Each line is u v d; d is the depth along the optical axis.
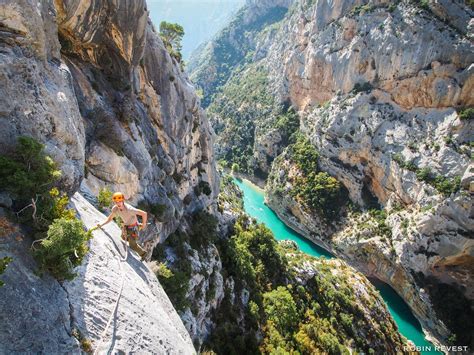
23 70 9.82
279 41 136.75
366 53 72.50
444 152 57.84
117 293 9.08
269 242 50.62
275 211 88.00
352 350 38.91
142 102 29.55
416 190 60.50
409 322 57.28
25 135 9.40
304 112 95.69
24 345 6.25
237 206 65.25
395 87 67.50
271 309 37.25
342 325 42.19
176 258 29.19
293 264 48.50
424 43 61.97
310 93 93.56
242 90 141.50
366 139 70.88
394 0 68.44
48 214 8.44
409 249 58.88
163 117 31.91
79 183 11.60
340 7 81.94
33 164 8.79
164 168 30.70
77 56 21.98
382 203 69.44
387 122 68.50
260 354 30.70
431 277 57.28
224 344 29.84
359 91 75.06
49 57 12.17
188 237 35.25
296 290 43.62
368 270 66.88
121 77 25.02
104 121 21.03
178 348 9.84
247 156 114.69
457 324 52.97
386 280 64.44
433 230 56.22
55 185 9.99
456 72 58.50
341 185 76.69
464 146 56.22
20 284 6.88
